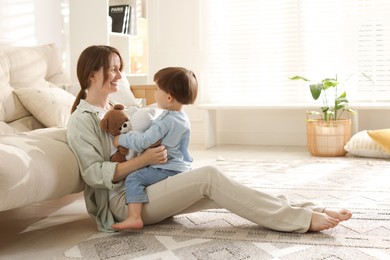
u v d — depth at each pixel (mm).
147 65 4523
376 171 2875
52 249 1567
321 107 3768
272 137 4410
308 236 1616
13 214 2055
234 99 4480
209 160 3477
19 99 2400
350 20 4109
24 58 2676
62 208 2150
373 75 4090
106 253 1501
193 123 4582
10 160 1410
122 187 1733
